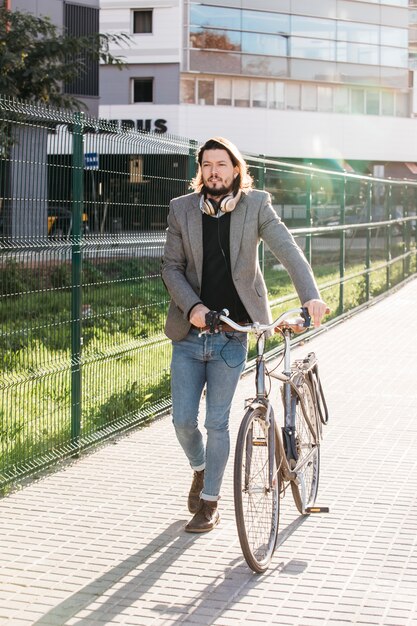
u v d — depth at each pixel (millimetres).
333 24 53188
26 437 6258
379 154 56156
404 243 22609
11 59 17266
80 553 4992
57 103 18734
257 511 4805
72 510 5699
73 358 6773
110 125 6973
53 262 6355
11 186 5723
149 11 49562
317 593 4488
